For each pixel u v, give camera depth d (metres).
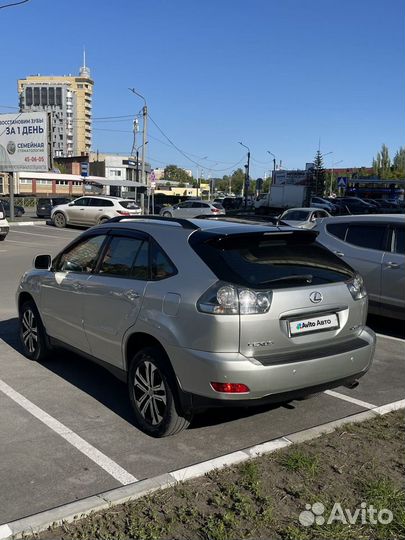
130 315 4.14
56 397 4.86
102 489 3.31
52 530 2.89
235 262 3.79
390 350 6.68
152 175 37.72
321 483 3.39
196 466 3.54
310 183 64.81
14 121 29.75
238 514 3.04
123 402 4.77
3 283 11.19
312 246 4.35
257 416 4.48
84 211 26.06
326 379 3.88
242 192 127.62
